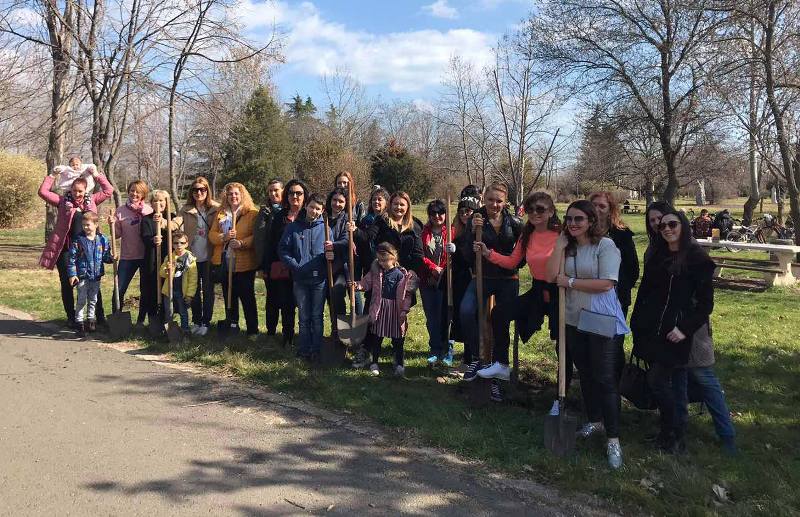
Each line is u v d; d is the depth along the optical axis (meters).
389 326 5.72
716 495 3.53
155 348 6.51
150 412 4.69
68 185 7.38
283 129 36.31
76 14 12.97
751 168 23.72
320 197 6.00
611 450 3.98
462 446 4.16
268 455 3.98
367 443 4.22
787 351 6.93
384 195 6.47
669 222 4.07
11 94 13.58
